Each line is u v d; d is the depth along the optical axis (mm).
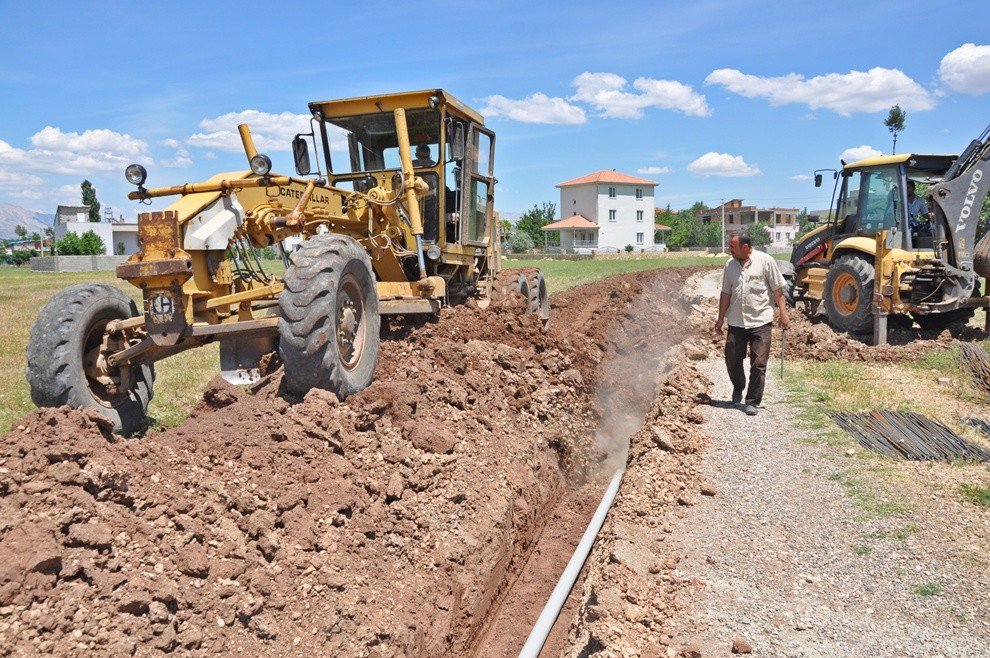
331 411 5328
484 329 8852
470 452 5926
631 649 3531
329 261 5812
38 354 5594
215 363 9852
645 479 5594
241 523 4035
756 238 74812
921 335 11969
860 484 5434
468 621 4590
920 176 12234
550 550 6074
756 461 6062
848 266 11859
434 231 8836
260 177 6270
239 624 3516
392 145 8805
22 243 109938
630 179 80375
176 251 5555
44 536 3291
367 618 3910
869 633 3627
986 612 3732
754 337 7434
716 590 4090
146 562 3516
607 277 24594
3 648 2861
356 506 4590
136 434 6375
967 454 6012
